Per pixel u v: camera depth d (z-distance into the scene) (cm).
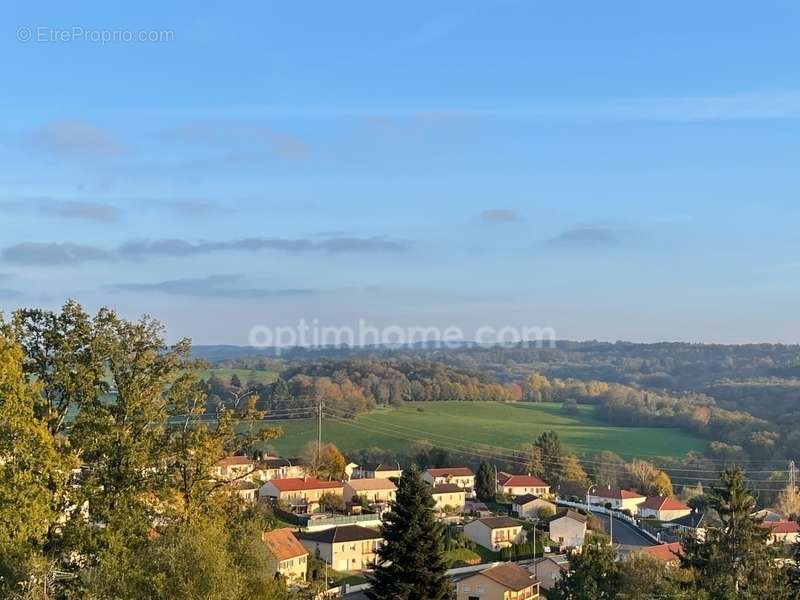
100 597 2619
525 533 10350
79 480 3731
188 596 2498
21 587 2777
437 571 4644
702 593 4503
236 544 3053
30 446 3259
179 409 3941
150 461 3741
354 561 8550
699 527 10081
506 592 6806
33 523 3191
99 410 3631
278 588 3003
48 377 3688
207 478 3988
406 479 4750
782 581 4994
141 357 3750
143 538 3416
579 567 5159
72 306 3744
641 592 4753
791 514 10481
